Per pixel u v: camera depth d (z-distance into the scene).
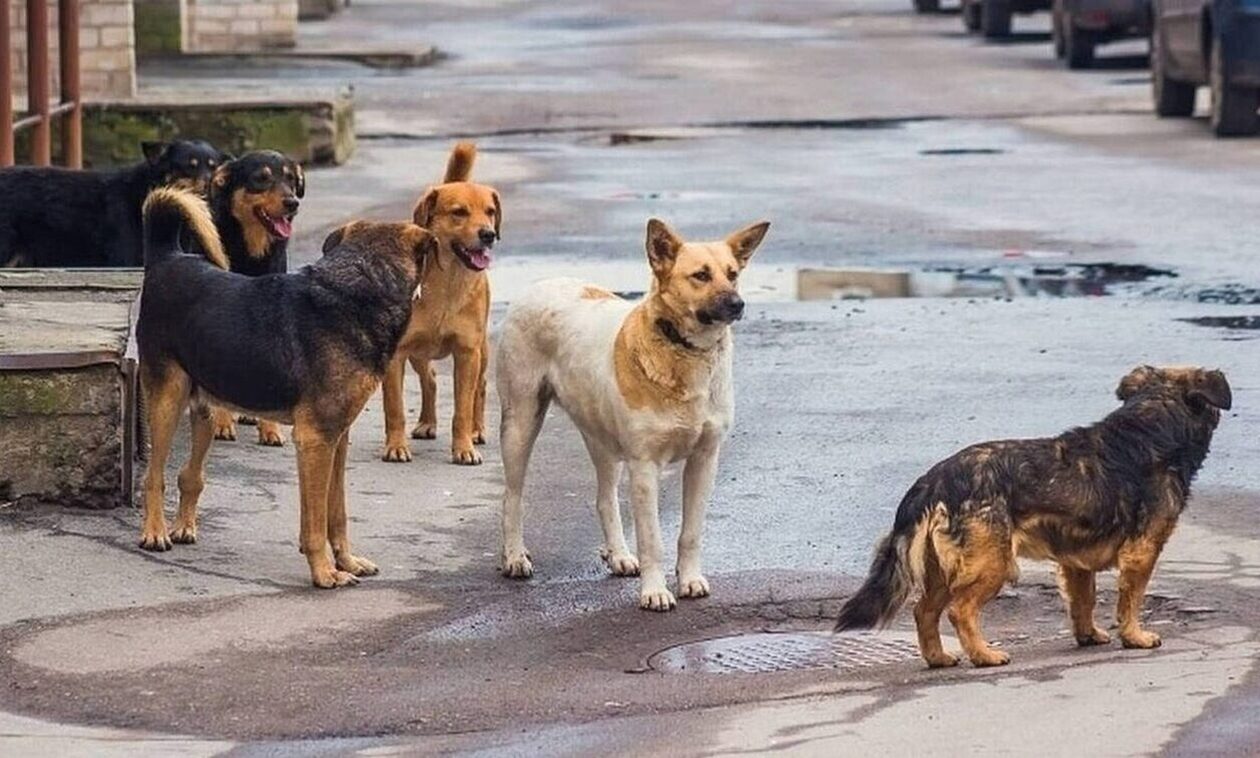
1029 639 11.10
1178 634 10.95
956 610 10.38
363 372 12.27
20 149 28.53
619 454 12.44
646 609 11.91
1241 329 19.56
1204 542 12.70
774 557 12.87
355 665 10.92
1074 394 16.98
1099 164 32.34
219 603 11.86
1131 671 10.12
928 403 16.81
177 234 12.95
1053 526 10.38
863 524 13.52
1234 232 25.41
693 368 11.77
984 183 30.34
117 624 11.43
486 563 12.91
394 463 15.33
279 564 12.69
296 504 14.04
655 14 65.50
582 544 13.33
